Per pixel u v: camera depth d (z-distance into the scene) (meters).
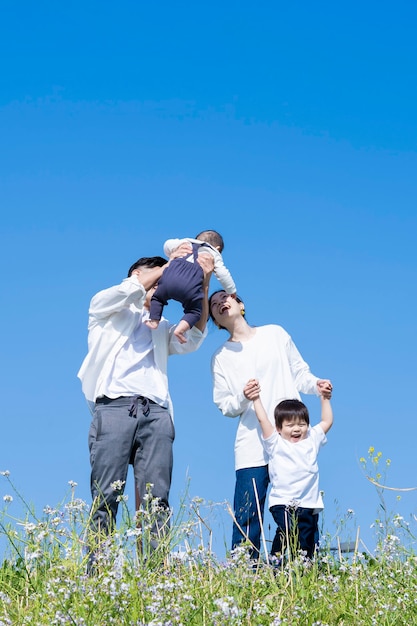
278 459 5.43
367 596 4.56
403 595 4.44
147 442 5.09
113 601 3.69
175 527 4.70
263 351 5.91
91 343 5.26
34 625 3.78
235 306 6.04
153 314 5.34
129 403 5.08
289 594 4.44
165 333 5.45
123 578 3.81
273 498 5.39
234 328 6.03
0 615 3.97
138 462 5.09
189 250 5.57
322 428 5.66
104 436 5.01
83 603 3.68
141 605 3.70
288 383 5.87
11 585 4.45
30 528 4.13
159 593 3.69
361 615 4.31
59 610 3.60
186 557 4.48
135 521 4.46
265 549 5.16
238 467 5.71
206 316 5.59
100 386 5.16
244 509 5.55
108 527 4.62
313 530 5.38
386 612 4.20
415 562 4.92
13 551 4.70
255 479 5.62
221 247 6.14
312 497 5.37
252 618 3.96
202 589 4.15
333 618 4.27
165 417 5.16
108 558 4.07
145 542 4.52
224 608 3.34
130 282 5.16
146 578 4.03
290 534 5.25
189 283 5.35
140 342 5.34
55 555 4.42
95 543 4.39
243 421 5.76
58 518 4.36
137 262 5.68
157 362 5.33
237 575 4.39
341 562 5.12
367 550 5.20
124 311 5.32
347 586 4.71
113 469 4.97
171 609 3.64
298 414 5.48
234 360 5.92
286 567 4.76
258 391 5.60
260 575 4.72
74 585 3.73
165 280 5.37
